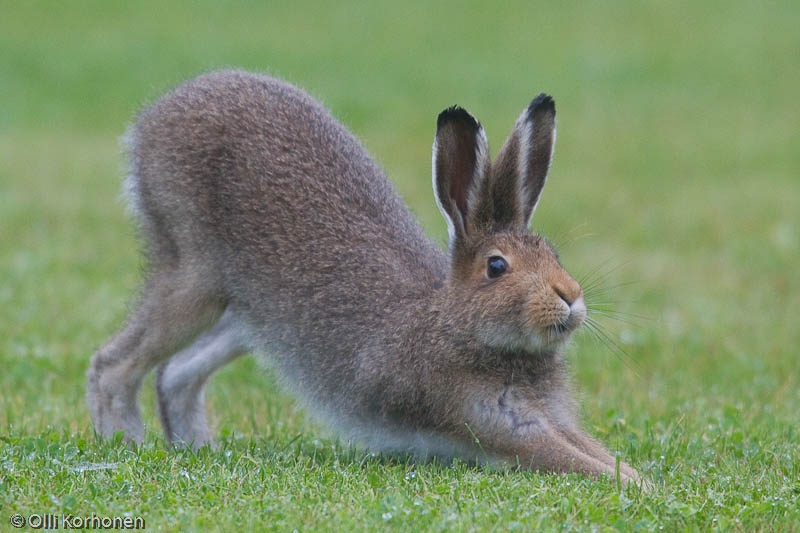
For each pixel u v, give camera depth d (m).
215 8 53.28
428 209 27.31
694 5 54.56
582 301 12.18
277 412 15.13
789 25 51.22
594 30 50.88
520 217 12.90
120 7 52.66
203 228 13.58
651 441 13.37
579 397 13.50
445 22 51.91
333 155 13.90
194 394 14.48
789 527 10.00
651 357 18.44
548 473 11.88
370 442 13.24
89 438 13.45
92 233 25.17
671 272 23.94
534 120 12.95
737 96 42.28
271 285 13.51
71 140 35.59
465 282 12.55
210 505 10.08
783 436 13.70
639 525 9.80
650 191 31.02
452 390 12.47
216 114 13.68
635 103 41.34
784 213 28.77
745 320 20.75
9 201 27.38
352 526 9.56
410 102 40.00
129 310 14.27
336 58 45.69
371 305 13.06
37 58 44.53
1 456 11.52
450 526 9.61
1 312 19.48
